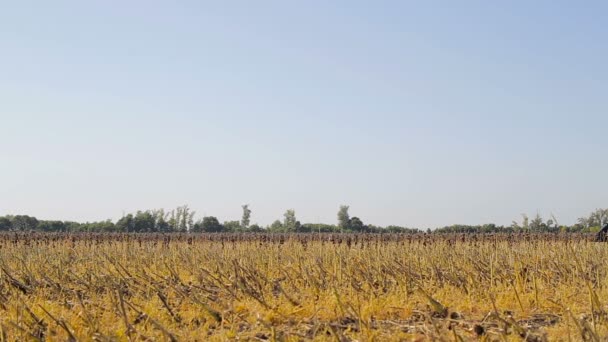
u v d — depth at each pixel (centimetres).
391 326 1167
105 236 4250
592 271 1841
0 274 1666
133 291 1576
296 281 1709
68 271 1906
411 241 3300
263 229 7662
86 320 1177
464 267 1862
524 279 1672
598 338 966
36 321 1150
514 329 1066
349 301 1359
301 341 1058
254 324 1204
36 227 7731
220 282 1644
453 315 1262
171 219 7994
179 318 1252
